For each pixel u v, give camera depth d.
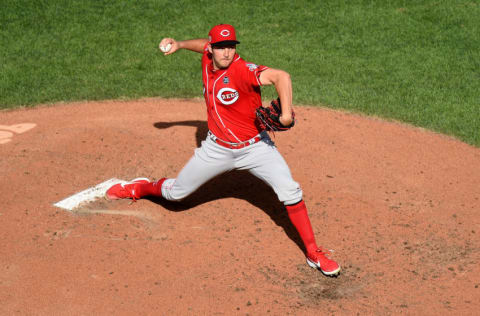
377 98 32.75
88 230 20.09
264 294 17.30
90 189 22.88
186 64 37.34
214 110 17.67
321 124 29.52
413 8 45.44
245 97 17.16
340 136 28.23
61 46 39.31
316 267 18.48
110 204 21.84
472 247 19.62
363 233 20.44
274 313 16.50
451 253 19.31
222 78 17.00
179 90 33.75
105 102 31.95
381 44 40.31
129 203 21.94
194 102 32.22
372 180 24.12
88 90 33.50
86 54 38.38
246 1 46.62
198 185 19.58
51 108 31.08
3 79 34.50
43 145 26.30
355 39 41.06
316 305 16.91
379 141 27.81
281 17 44.22
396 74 36.03
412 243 19.86
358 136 28.30
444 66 37.03
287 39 41.00
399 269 18.53
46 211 21.12
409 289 17.58
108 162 25.03
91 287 17.25
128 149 26.16
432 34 41.56
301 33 41.94
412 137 28.31
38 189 22.64
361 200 22.53
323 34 41.78
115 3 45.53
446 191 23.30
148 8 45.03
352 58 38.38
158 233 20.09
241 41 40.53
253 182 23.64
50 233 19.83
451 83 34.69
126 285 17.41
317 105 31.94
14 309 16.25
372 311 16.62
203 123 29.27
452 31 41.94
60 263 18.27
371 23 43.22
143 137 27.36
